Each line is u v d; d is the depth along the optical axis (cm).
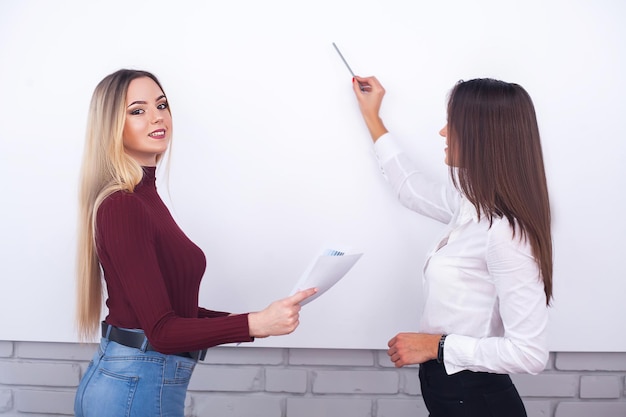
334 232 192
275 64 188
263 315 124
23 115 191
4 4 188
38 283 195
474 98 133
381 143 182
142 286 123
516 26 186
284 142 190
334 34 187
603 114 187
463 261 133
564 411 197
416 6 186
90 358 200
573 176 188
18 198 193
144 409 126
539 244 126
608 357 196
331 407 199
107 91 137
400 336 137
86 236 137
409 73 187
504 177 128
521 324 124
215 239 193
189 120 190
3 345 201
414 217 190
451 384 132
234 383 199
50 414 202
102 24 188
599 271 190
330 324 194
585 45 185
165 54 188
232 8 187
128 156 135
